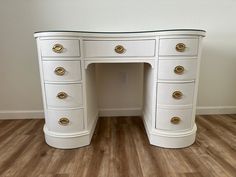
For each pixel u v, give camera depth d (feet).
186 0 5.17
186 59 3.71
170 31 3.56
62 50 3.67
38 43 3.75
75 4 5.14
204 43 5.49
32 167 3.47
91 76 4.77
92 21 5.27
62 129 4.06
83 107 4.07
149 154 3.87
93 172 3.32
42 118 5.94
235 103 6.04
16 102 5.81
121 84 5.84
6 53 5.40
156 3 5.18
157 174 3.25
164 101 3.95
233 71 5.74
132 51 3.84
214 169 3.37
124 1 5.16
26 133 4.90
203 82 5.81
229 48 5.54
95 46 3.81
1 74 5.56
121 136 4.69
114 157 3.77
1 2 5.04
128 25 5.32
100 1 5.15
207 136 4.59
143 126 5.31
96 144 4.30
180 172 3.30
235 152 3.90
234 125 5.21
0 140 4.52
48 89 3.93
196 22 5.32
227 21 5.33
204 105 6.02
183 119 4.02
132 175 3.23
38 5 5.10
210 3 5.20
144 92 5.46
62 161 3.65
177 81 3.82
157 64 3.81
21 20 5.18
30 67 5.55
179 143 4.05
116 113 6.03
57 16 5.20
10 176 3.23
